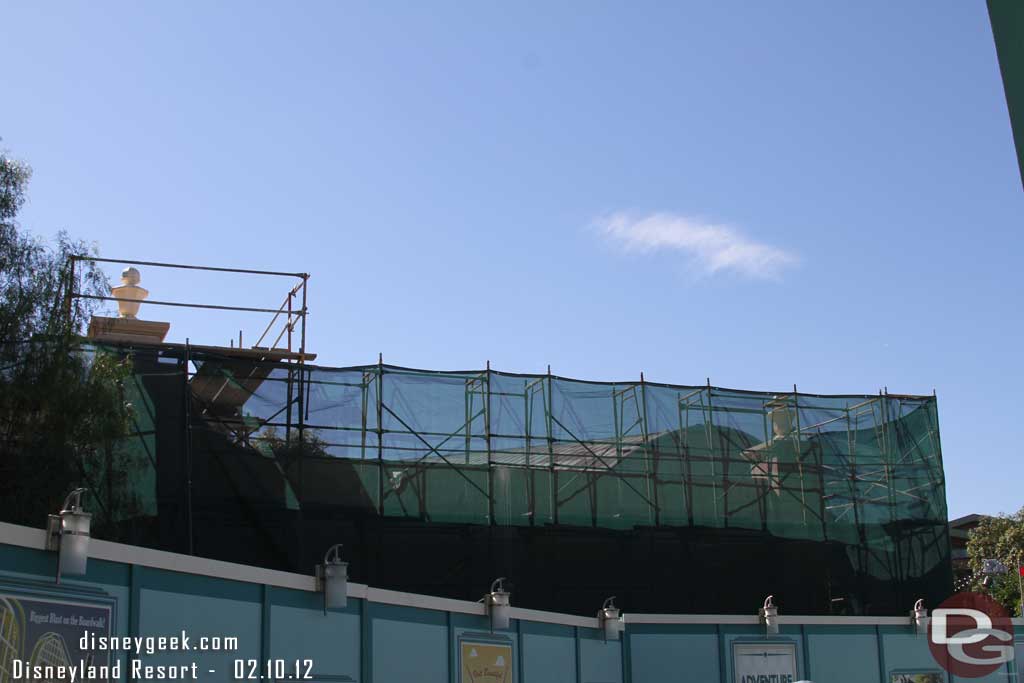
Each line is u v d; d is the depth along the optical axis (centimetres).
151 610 1348
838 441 3216
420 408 2819
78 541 1216
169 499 2472
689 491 3016
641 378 3069
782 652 2741
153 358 2561
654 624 2619
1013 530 5312
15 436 2145
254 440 2630
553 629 2300
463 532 2775
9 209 2258
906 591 3141
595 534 2903
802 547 3084
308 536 2631
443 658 1947
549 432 2925
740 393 3164
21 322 2170
